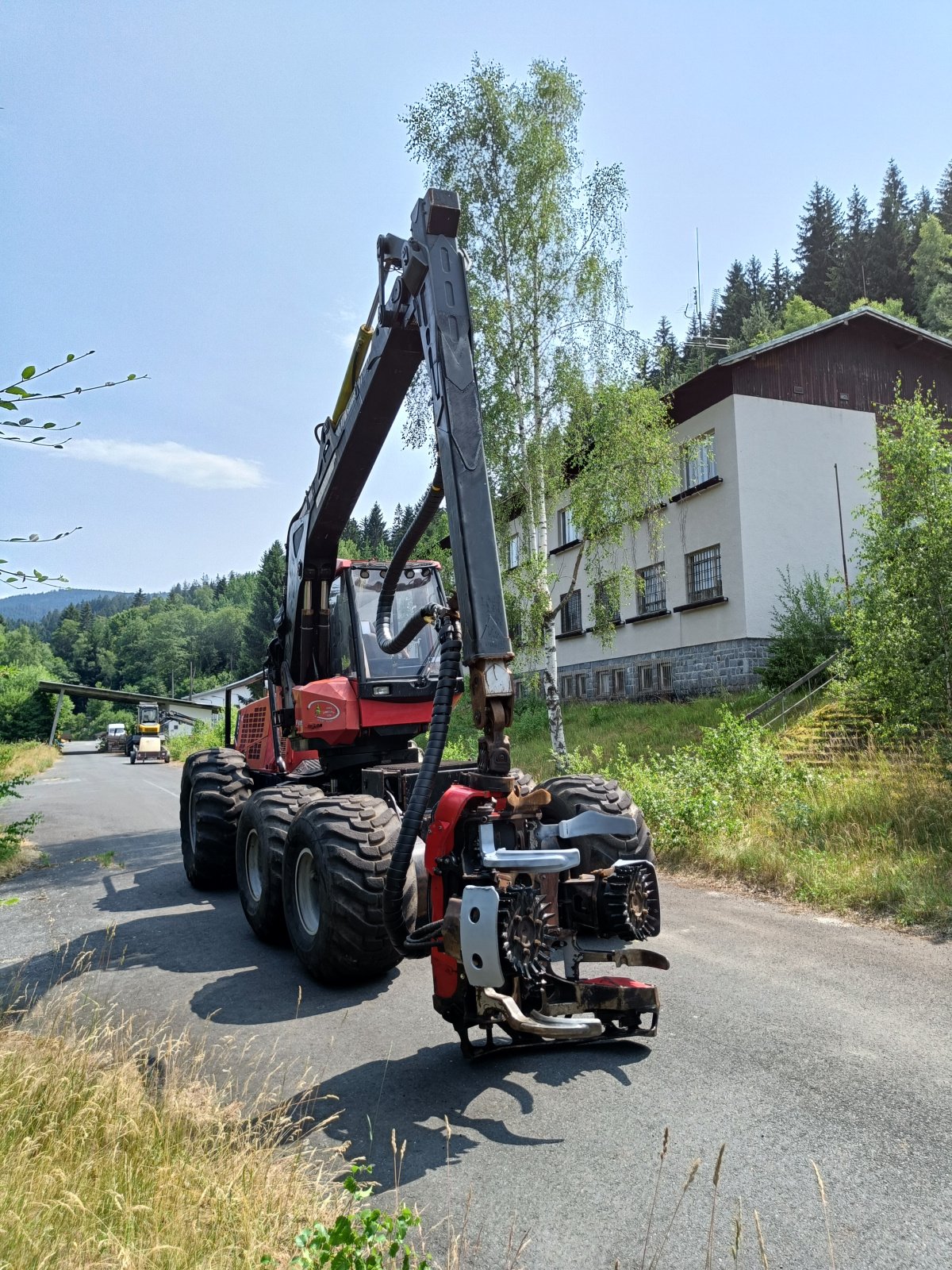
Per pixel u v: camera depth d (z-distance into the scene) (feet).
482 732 11.91
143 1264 6.73
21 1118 9.07
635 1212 8.18
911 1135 9.34
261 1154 8.69
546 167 41.19
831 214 207.51
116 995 15.74
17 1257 6.75
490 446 40.96
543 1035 10.24
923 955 15.52
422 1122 10.27
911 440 25.22
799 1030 12.37
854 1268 7.23
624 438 40.40
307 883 16.43
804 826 24.11
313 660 22.26
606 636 42.50
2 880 28.45
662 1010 13.44
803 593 49.57
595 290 41.75
